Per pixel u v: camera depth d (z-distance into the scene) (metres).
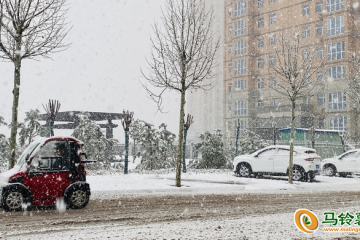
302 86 15.59
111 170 19.94
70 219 7.21
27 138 21.23
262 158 17.39
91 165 19.94
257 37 55.62
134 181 14.09
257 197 10.96
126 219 7.29
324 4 46.34
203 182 14.72
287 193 12.17
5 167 19.03
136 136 21.48
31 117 21.53
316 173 16.56
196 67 13.39
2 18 10.12
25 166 8.09
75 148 8.62
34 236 5.79
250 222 7.02
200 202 9.73
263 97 53.38
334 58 44.25
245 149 24.91
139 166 21.36
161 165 21.58
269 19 54.03
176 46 13.20
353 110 41.94
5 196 7.88
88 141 19.94
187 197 10.66
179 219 7.33
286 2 51.72
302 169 16.45
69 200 8.32
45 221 7.00
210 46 13.92
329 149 26.69
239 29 57.34
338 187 14.70
